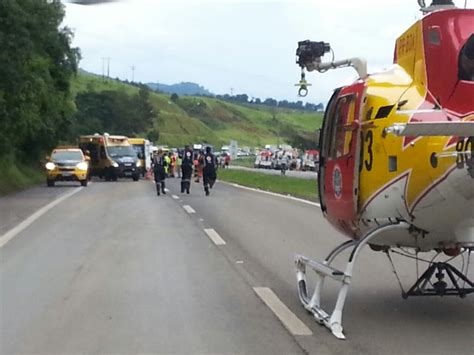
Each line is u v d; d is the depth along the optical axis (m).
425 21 8.38
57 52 55.62
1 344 8.41
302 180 47.38
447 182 7.77
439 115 7.96
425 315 9.66
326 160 9.68
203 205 28.28
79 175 45.97
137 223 21.38
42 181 54.12
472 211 8.06
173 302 10.62
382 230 8.43
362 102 8.73
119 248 16.12
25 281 12.24
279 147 119.94
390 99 8.47
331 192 9.51
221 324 9.32
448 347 8.15
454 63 8.02
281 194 35.62
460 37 8.09
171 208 26.84
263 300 10.73
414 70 8.56
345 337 8.59
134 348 8.24
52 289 11.56
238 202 29.91
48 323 9.38
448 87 8.06
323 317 9.14
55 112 56.00
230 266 13.82
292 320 9.48
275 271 13.27
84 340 8.58
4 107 39.22
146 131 136.88
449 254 9.23
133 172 58.06
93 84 156.62
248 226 20.67
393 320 9.39
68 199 32.06
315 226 20.64
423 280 9.41
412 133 7.25
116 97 130.12
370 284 11.83
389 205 8.36
